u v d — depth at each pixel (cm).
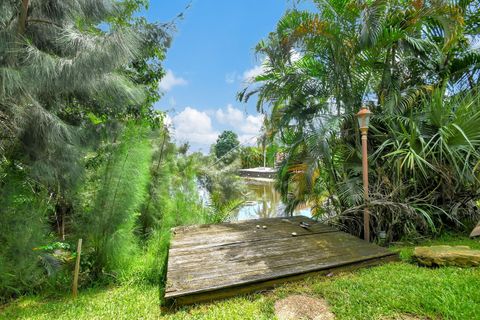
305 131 375
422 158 335
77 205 298
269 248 297
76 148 275
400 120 358
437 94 348
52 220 309
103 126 336
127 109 370
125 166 292
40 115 224
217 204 576
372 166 387
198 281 226
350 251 288
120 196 288
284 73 425
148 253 338
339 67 380
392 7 357
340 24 364
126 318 198
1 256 229
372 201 340
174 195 450
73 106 310
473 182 347
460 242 335
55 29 270
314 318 183
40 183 267
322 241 319
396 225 371
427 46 384
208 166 735
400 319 171
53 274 258
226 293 221
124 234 292
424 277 226
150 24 288
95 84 239
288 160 421
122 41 223
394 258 283
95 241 282
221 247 301
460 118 332
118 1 311
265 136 477
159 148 457
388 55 379
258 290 228
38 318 202
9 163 247
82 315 205
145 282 271
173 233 358
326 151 349
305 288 224
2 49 214
